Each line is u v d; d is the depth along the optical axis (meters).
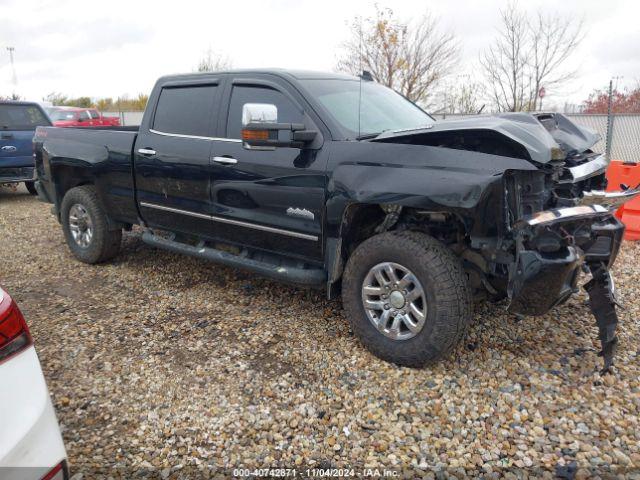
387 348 3.28
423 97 16.86
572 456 2.49
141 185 4.77
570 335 3.67
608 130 11.31
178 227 4.64
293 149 3.64
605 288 3.28
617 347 3.38
